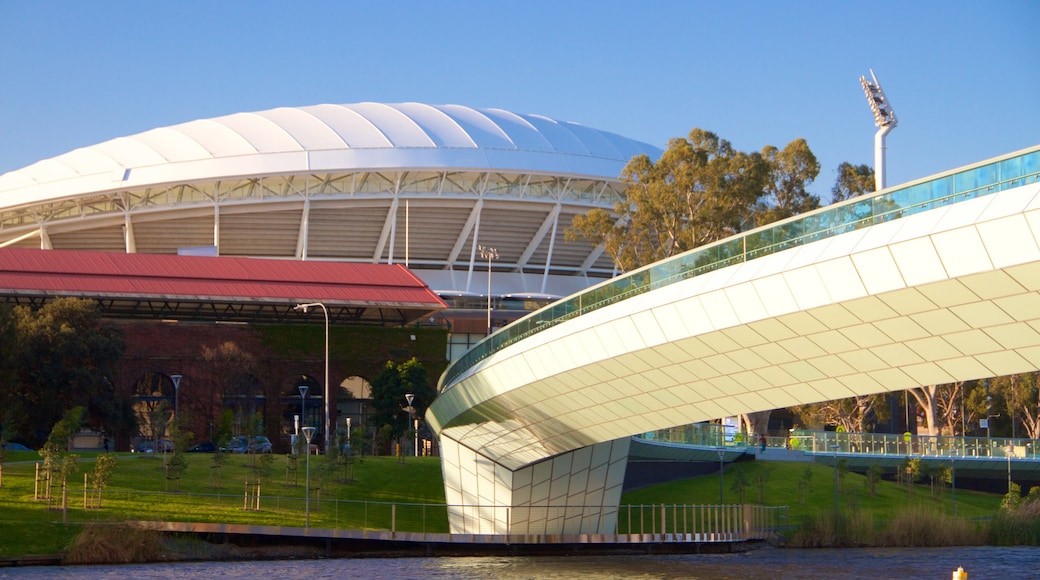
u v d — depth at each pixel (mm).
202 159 117438
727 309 32656
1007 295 26547
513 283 130875
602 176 125812
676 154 82250
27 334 69625
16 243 123000
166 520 49094
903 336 30016
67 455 51250
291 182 119562
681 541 55406
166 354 89562
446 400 52156
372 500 60812
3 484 53000
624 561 49969
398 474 67312
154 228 120875
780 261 30750
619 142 137500
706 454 75625
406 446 85000
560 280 133750
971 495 79375
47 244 119750
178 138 122438
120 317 94438
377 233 125625
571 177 125000
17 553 42844
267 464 61469
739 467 71125
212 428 89000
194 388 89688
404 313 101312
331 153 119188
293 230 123188
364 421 95562
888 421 110500
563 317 40062
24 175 122188
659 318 35000
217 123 126188
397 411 83312
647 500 71125
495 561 48719
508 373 43781
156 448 73250
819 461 80625
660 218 82562
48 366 69250
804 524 61219
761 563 49594
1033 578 44812
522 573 43719
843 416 99250
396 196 121000
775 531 62469
